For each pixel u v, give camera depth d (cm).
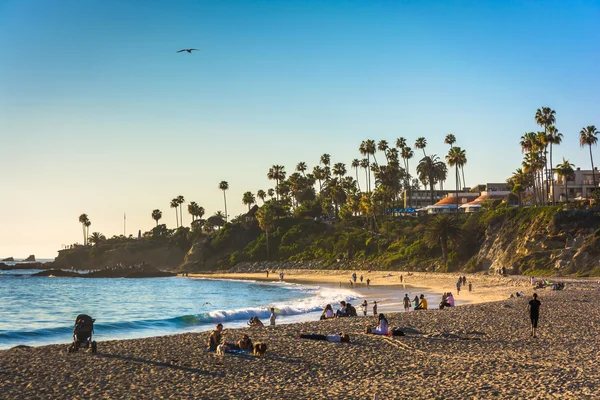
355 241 15500
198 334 3319
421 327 3447
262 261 18175
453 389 1747
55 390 1834
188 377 2033
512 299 5503
